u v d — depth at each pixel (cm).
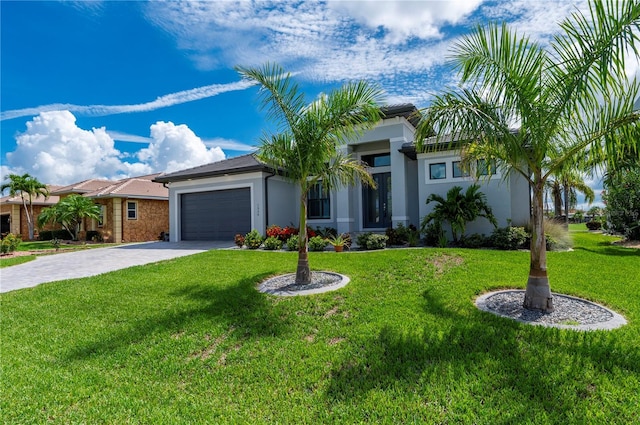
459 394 341
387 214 1694
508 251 1126
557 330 476
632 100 484
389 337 475
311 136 773
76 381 406
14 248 1722
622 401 321
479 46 547
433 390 351
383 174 1709
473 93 555
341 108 746
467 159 660
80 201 2298
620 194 1512
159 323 574
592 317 540
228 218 1798
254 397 361
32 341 529
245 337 510
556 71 519
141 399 366
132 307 664
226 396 367
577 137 560
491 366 390
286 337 499
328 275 876
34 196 3055
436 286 719
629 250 1244
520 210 1391
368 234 1362
